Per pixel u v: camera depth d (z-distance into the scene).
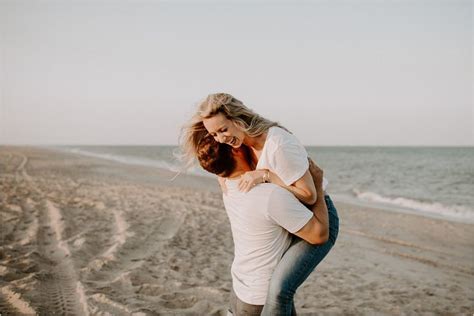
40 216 7.05
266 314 1.99
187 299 3.86
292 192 2.00
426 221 9.73
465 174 27.31
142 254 5.30
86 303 3.54
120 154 53.56
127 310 3.46
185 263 5.09
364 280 5.10
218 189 14.88
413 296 4.58
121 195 10.75
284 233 2.07
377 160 48.16
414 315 4.00
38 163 22.81
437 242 7.64
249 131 2.06
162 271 4.67
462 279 5.39
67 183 12.81
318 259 2.09
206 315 3.52
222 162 2.05
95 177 16.38
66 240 5.59
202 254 5.57
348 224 9.12
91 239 5.75
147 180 16.89
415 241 7.66
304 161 2.01
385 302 4.32
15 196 9.02
